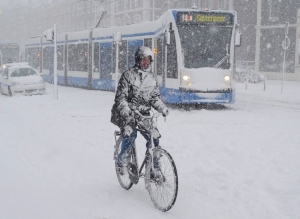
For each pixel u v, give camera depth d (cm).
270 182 660
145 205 589
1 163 811
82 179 710
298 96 2148
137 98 591
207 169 744
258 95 2236
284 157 818
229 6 4450
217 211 560
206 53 1609
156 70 1788
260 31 3872
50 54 3238
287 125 1213
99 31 2478
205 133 1084
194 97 1584
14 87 2175
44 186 673
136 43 2041
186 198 611
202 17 1605
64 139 1036
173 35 1620
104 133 1104
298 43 3553
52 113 1488
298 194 607
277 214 542
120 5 6738
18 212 565
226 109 1633
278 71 3741
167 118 1364
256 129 1145
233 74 1630
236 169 741
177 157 842
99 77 2486
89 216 549
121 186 668
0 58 4147
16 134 1105
